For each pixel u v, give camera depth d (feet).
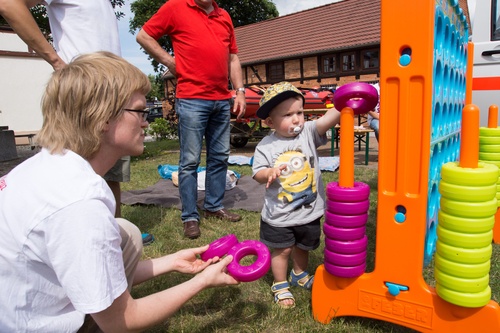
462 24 7.83
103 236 3.21
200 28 9.50
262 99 6.56
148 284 6.97
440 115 6.22
